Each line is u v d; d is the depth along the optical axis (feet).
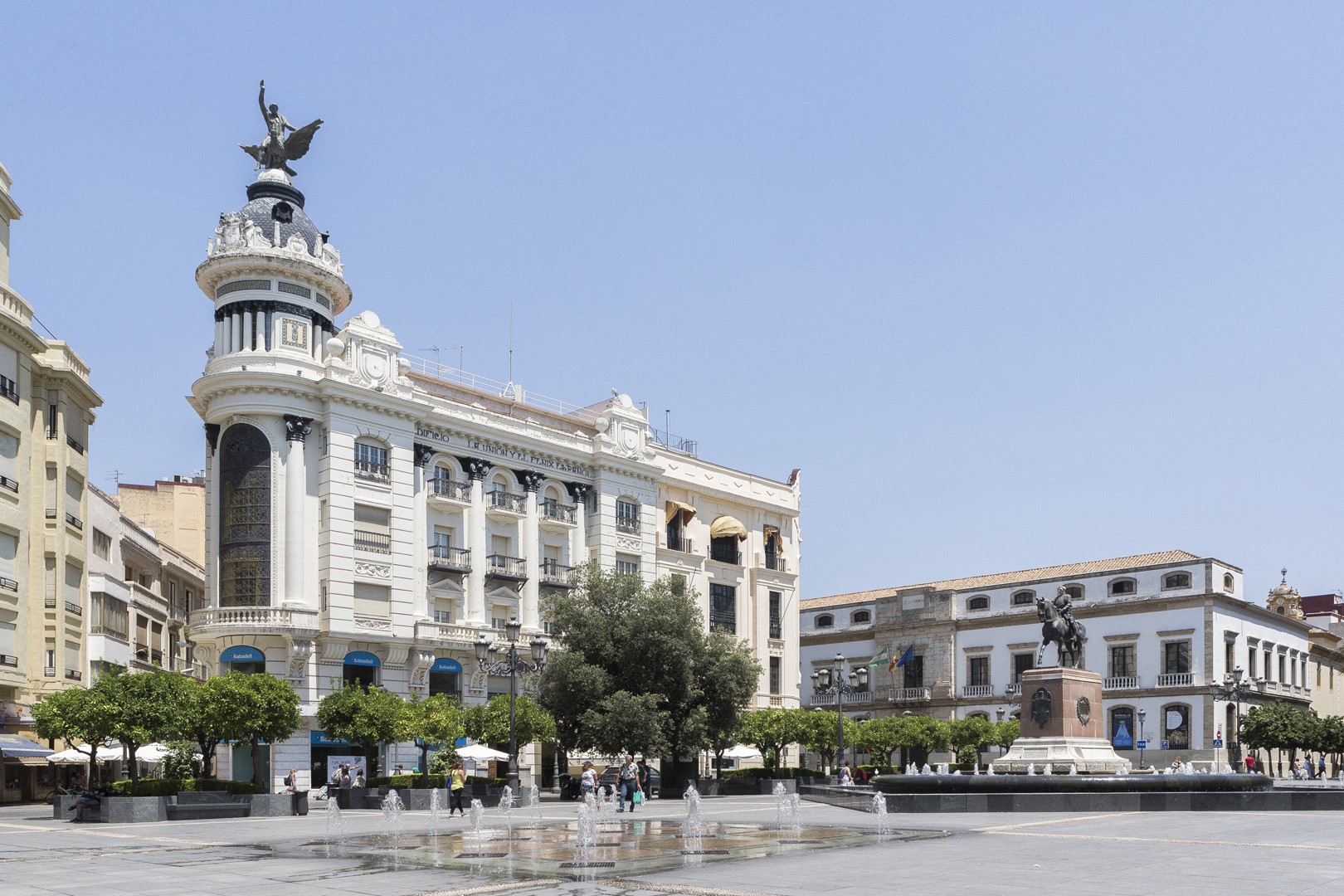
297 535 190.70
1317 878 60.49
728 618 263.08
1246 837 85.76
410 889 61.16
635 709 177.58
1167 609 285.43
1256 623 299.58
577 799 180.34
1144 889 56.39
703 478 261.44
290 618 186.60
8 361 186.09
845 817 115.85
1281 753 301.84
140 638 246.68
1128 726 287.28
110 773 220.23
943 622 318.86
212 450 199.93
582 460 237.45
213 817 132.46
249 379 190.60
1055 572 315.37
